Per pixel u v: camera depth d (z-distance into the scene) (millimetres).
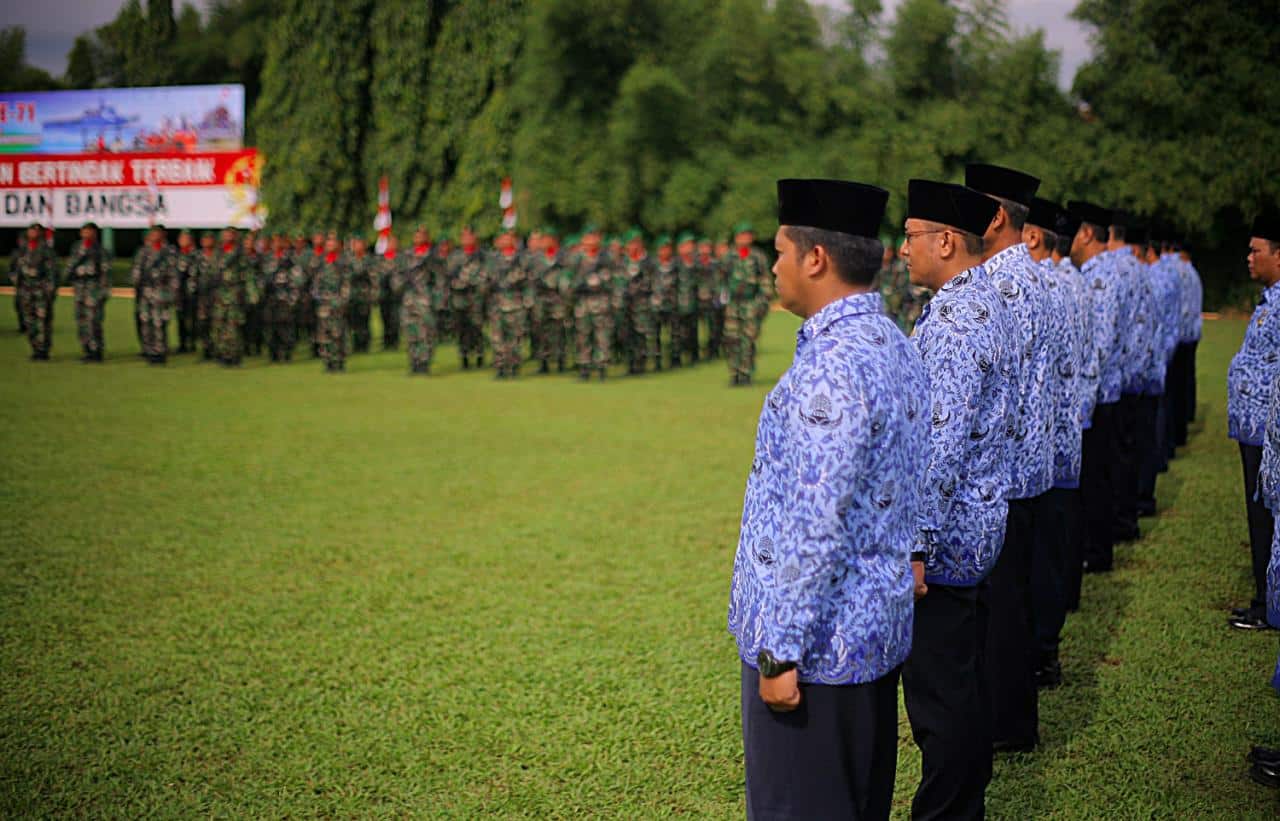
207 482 8625
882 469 2273
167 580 6105
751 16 35625
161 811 3611
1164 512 7699
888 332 2354
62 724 4266
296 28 35281
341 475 8945
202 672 4793
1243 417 5234
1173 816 3514
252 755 4012
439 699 4512
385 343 20875
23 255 16812
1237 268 31641
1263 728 4148
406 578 6164
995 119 33719
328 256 16453
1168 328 8922
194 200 36406
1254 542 5234
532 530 7223
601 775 3855
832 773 2305
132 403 12875
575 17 34000
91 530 7156
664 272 17250
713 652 5031
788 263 2391
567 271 16516
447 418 12047
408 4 35031
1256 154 29172
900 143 34344
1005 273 3689
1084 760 3912
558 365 17297
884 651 2318
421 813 3600
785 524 2201
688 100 35125
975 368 3066
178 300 18031
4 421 11430
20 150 37219
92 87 49938
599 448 10258
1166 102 30203
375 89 35688
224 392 14016
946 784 3158
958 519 3123
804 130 36469
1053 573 4504
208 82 46562
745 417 12234
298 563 6445
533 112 35281
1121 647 5020
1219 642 5066
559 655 4992
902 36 35688
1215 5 29547
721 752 4035
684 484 8664
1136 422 7406
